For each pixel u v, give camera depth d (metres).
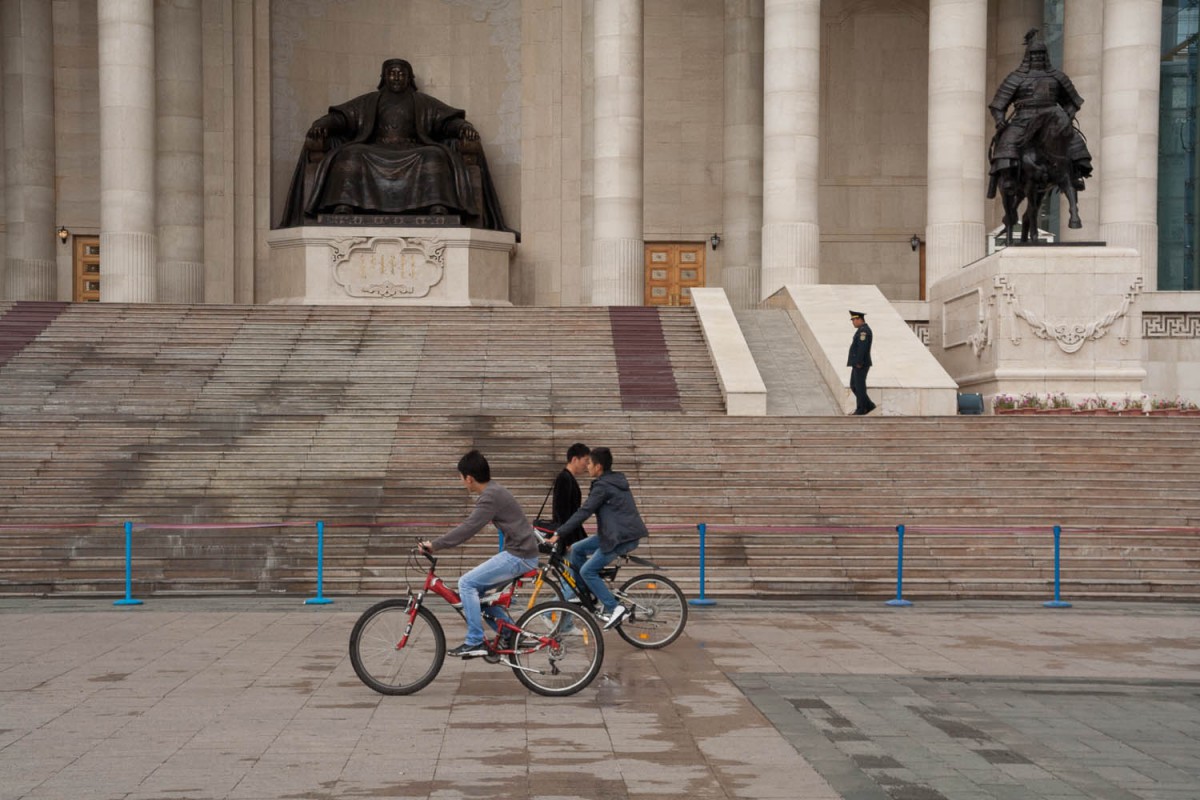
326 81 41.44
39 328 27.95
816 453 21.25
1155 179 32.94
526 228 40.97
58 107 40.44
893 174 41.66
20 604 16.11
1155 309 30.94
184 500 19.19
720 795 7.62
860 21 41.59
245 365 26.30
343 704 10.10
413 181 38.28
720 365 25.56
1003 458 21.02
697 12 41.50
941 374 25.47
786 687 10.88
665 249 41.62
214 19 39.97
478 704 10.14
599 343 27.95
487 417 22.53
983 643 13.39
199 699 10.27
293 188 39.59
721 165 41.50
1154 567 17.80
